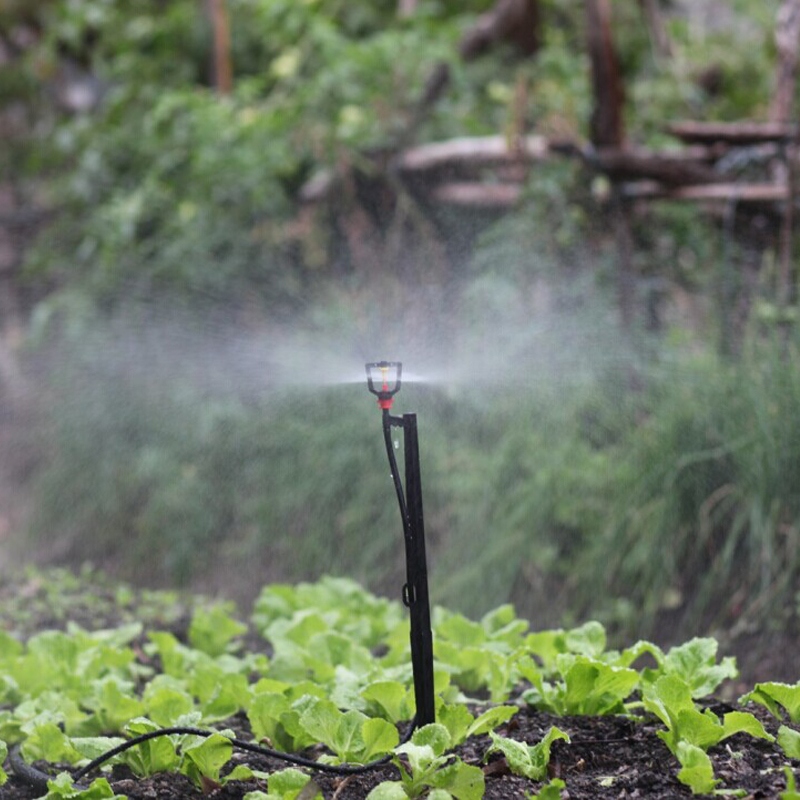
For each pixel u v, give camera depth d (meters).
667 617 7.18
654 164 9.12
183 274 11.23
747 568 7.12
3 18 15.99
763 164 9.41
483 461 8.32
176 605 8.14
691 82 12.22
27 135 14.70
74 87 15.17
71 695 5.46
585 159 9.27
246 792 4.34
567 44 13.26
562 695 5.06
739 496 7.14
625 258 8.96
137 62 13.90
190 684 5.56
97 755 4.44
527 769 4.36
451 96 11.86
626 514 7.43
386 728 4.37
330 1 14.05
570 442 7.98
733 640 6.80
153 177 12.12
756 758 4.45
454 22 13.20
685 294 9.01
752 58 12.34
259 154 11.36
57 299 12.12
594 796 4.23
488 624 6.29
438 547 8.45
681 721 4.41
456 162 10.42
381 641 6.44
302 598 7.02
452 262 10.41
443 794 3.96
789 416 7.00
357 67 11.79
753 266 8.62
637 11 12.85
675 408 7.58
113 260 11.84
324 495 9.05
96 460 10.76
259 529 9.36
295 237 11.06
